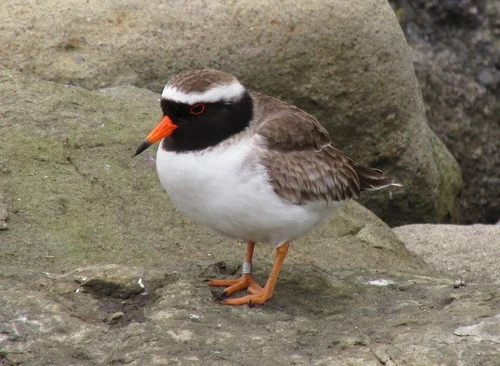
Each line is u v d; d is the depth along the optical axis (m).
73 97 15.68
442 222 20.25
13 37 16.66
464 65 22.77
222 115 10.80
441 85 22.36
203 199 10.88
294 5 17.19
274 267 11.49
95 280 11.30
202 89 10.69
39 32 16.75
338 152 12.00
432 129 22.12
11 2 16.97
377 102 17.91
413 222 19.20
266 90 17.27
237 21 17.02
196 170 10.72
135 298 11.23
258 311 11.06
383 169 18.50
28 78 15.87
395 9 22.84
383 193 18.66
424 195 19.02
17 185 13.43
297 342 10.23
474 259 15.30
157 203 13.92
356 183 12.15
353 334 10.45
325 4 17.30
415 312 11.12
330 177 11.59
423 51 22.53
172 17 16.97
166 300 11.00
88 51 16.78
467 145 22.47
